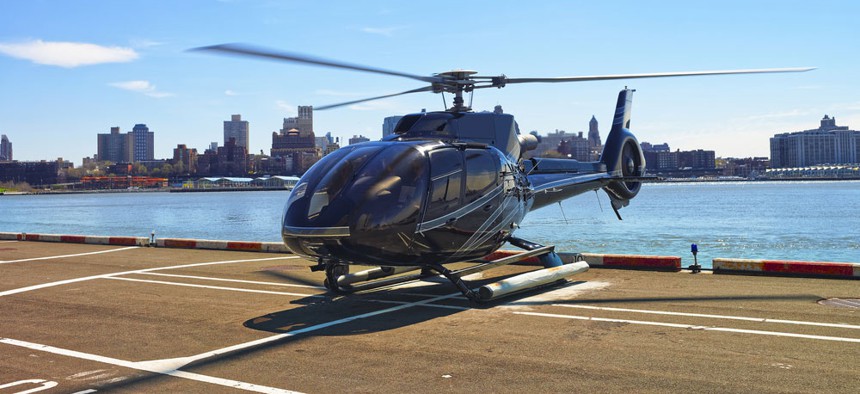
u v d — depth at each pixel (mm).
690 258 31547
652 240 41188
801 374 6871
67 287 13703
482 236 11922
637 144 19141
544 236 44594
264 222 70375
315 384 6871
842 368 7047
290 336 9062
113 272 15930
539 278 12086
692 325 9156
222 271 15930
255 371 7391
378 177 10445
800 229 49875
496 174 12047
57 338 9133
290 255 19203
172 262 17844
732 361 7391
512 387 6656
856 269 12562
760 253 33906
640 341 8359
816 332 8594
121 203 169875
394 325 9656
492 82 12969
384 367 7449
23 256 19812
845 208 82625
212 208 119812
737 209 83500
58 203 182500
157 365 7703
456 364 7508
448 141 11844
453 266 16156
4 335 9344
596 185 16859
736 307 10320
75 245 23359
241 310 11039
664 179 16969
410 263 11055
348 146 11336
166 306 11477
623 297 11406
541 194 14414
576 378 6902
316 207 10203
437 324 9648
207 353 8227
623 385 6652
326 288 13234
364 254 10367
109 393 6688
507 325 9461
